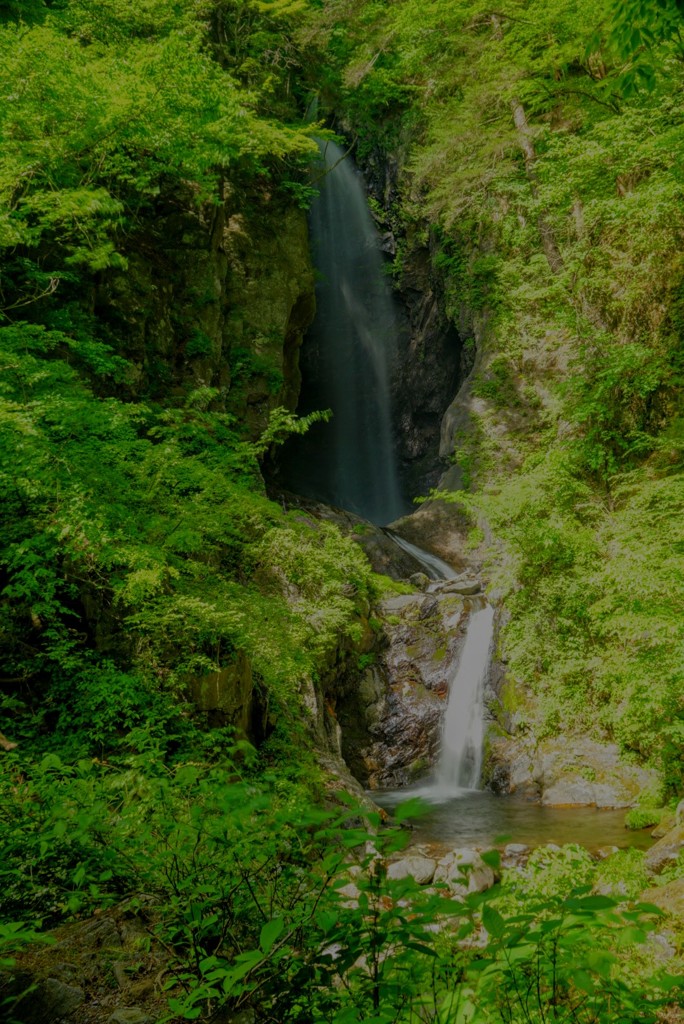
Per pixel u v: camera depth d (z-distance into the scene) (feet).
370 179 87.92
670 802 32.37
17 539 23.91
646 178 42.22
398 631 46.21
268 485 60.39
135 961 10.46
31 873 11.80
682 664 27.73
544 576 38.17
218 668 24.71
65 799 11.88
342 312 90.27
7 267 37.42
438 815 34.50
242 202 62.59
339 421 89.15
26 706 23.62
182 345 53.11
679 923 16.84
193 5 57.82
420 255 80.79
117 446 26.73
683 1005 6.86
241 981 8.07
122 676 23.38
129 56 35.32
